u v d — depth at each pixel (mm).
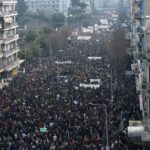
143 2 85188
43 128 62031
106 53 156125
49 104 76688
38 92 87688
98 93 85750
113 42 141250
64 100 79688
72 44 188875
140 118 68062
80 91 88062
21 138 59312
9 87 94562
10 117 68625
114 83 98125
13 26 130625
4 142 57750
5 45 122688
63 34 191250
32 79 104375
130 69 119500
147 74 67062
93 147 55531
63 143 57031
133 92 87188
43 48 167125
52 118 67562
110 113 70500
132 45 133375
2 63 119312
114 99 80312
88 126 63312
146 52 67812
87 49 169625
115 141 57844
